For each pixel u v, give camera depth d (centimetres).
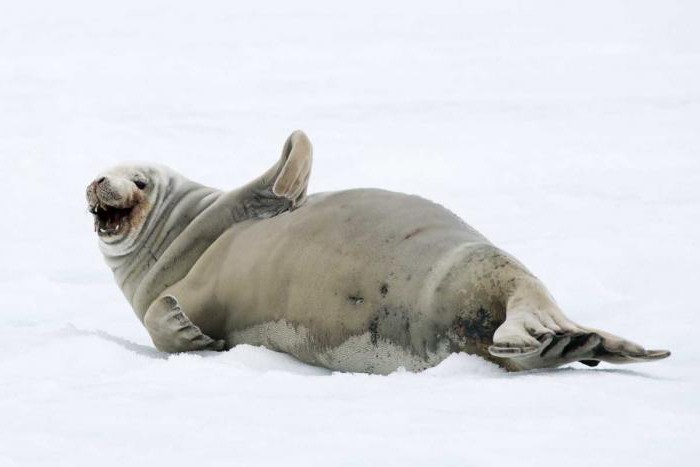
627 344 1895
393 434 1514
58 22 13862
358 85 8175
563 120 6325
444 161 5275
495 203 4369
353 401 1712
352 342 2183
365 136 5988
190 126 6325
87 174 5238
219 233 2562
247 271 2392
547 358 1925
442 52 10375
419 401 1700
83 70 9344
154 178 2736
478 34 12044
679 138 5700
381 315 2136
